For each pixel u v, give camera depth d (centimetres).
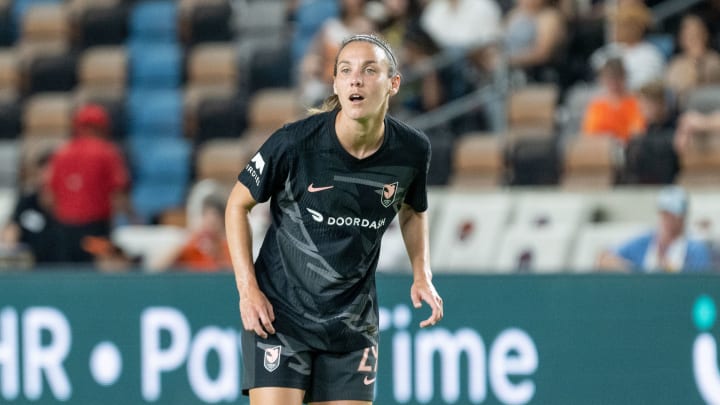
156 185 3912
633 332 2303
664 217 2700
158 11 4669
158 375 2372
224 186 3562
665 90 3388
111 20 4662
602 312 2308
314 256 1609
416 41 3753
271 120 3991
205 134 4056
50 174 3341
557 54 3747
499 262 3033
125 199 3450
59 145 4006
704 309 2294
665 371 2297
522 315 2320
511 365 2319
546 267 2981
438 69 3669
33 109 4262
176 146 3966
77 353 2389
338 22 3897
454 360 2322
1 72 4525
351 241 1605
